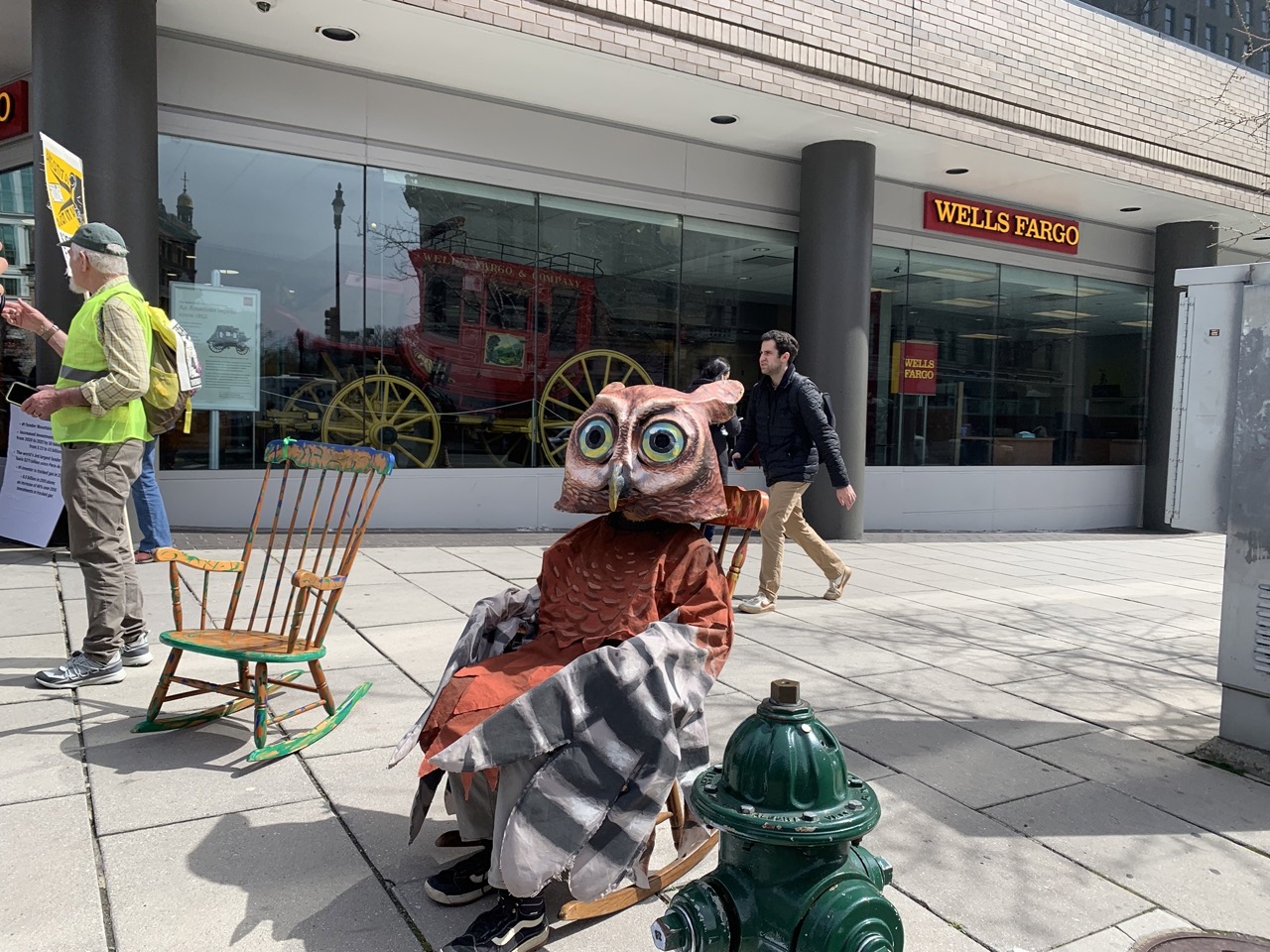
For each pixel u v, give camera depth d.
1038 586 8.07
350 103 8.38
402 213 8.74
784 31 8.64
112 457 4.07
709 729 4.00
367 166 8.53
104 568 4.11
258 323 8.21
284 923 2.42
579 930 2.49
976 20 9.83
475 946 2.28
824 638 5.74
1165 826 3.26
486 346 9.25
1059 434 13.20
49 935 2.33
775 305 10.80
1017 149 10.23
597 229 9.74
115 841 2.81
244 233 8.09
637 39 7.98
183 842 2.82
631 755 2.19
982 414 12.45
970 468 12.27
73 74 6.55
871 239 10.20
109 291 4.06
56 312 6.70
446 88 8.76
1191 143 11.63
